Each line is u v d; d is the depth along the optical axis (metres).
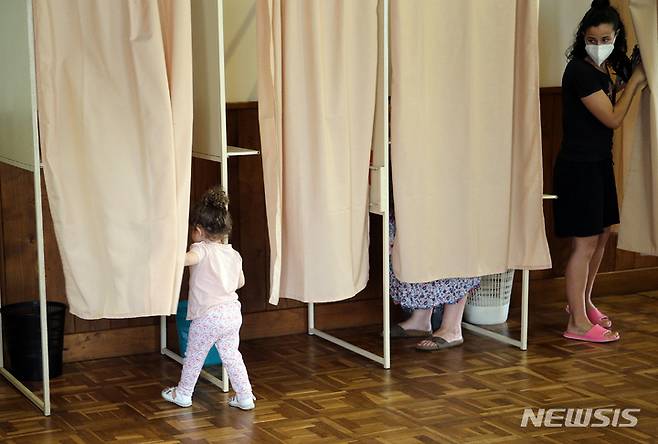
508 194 4.43
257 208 4.72
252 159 4.69
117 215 3.63
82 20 3.54
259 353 4.55
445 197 4.30
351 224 4.13
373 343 4.71
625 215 4.78
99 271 3.67
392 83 4.11
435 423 3.63
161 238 3.65
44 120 3.54
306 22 3.88
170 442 3.45
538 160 4.47
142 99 3.57
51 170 3.57
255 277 4.76
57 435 3.53
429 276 4.29
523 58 4.41
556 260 5.48
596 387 4.05
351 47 4.02
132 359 4.45
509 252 4.55
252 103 4.62
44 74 3.52
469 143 4.28
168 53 3.66
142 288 3.67
